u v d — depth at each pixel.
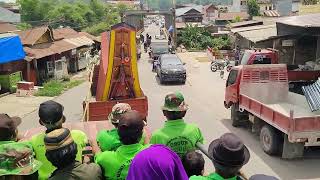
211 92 21.28
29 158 3.27
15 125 4.16
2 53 21.64
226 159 2.91
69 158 3.29
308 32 17.06
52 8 72.00
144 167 2.35
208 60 35.81
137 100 11.46
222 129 13.65
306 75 15.13
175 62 25.34
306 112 11.73
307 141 9.38
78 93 23.03
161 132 4.52
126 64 11.41
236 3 85.25
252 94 12.98
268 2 71.75
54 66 28.17
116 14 83.06
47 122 3.97
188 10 86.81
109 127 7.09
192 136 4.54
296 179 8.88
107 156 3.68
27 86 22.41
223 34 48.03
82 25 64.19
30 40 27.92
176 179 2.41
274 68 13.01
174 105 4.50
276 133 10.26
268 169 9.51
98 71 13.99
